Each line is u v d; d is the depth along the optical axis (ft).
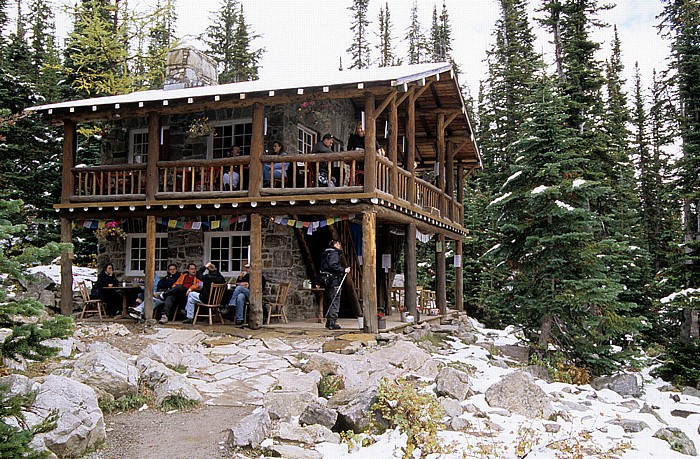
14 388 17.01
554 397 27.71
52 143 60.44
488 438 20.03
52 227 61.52
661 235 79.46
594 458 19.19
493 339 52.08
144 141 48.62
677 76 55.06
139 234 48.32
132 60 78.64
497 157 89.40
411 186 42.37
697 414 31.24
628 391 35.83
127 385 22.24
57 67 76.89
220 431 19.42
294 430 19.10
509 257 44.52
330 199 35.99
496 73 94.79
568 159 41.50
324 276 38.11
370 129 35.86
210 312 39.14
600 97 68.08
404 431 18.81
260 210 38.37
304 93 36.09
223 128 45.34
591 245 40.83
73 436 16.48
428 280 78.43
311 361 26.78
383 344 33.63
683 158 53.62
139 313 43.39
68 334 14.28
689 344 45.21
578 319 41.39
